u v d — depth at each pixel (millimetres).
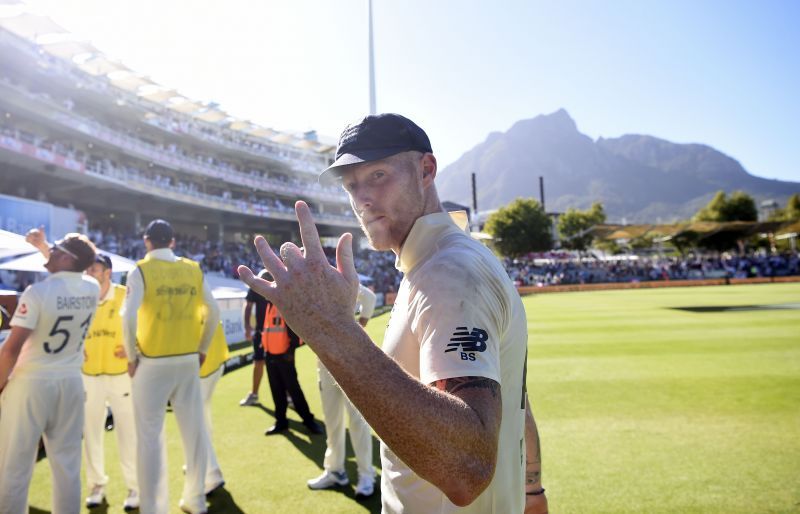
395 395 862
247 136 48844
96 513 3826
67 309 3236
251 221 45500
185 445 3695
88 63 32156
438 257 1143
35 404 3098
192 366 3738
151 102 38312
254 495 4000
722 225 49000
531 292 41938
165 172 38656
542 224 62750
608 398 6371
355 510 3727
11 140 22984
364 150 1271
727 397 6219
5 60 26203
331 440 4184
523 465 1293
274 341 5590
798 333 11562
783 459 4234
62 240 3344
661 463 4242
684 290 35250
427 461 845
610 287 43812
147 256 3680
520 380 1260
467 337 975
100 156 32531
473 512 1159
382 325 18344
